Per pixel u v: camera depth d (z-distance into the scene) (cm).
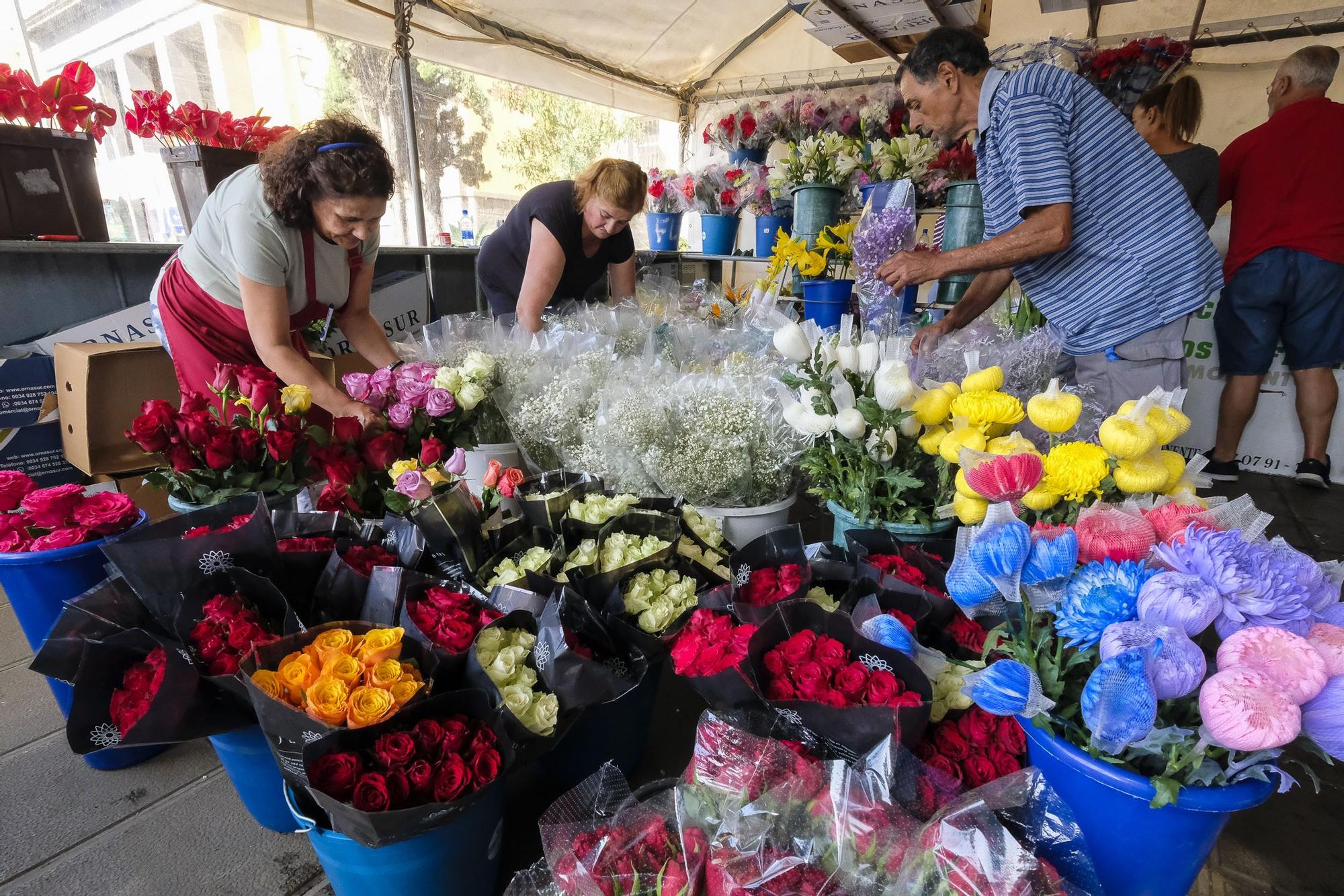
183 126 251
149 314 252
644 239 617
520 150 493
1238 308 309
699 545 128
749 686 85
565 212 226
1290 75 288
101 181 324
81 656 94
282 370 163
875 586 104
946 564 119
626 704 104
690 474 146
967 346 174
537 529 125
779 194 338
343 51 367
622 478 157
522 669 90
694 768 81
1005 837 67
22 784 116
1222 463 332
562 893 71
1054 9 373
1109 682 62
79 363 197
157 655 93
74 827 107
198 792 115
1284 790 61
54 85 224
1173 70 309
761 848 70
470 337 221
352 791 72
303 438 142
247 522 99
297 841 106
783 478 154
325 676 80
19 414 219
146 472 204
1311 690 59
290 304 176
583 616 98
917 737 80
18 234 224
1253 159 296
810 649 87
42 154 225
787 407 137
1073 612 71
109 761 118
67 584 123
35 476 226
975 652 98
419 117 402
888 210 198
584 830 77
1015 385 163
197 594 97
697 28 442
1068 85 168
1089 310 179
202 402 133
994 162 181
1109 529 79
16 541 122
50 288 239
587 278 259
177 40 324
